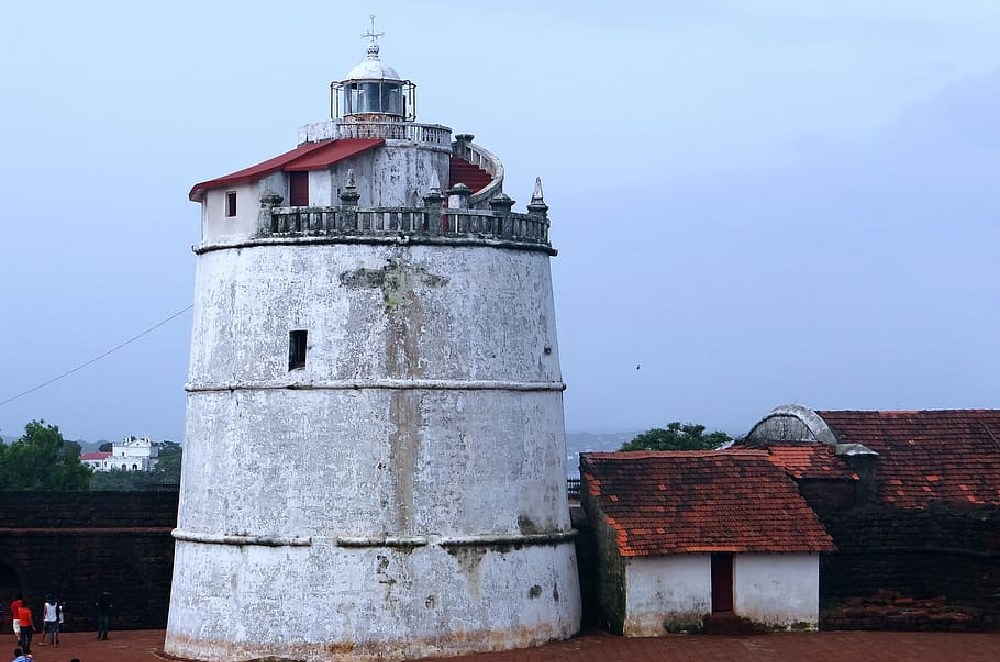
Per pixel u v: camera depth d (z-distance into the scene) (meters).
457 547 43.19
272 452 43.47
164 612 52.84
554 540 45.41
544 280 47.00
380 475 42.97
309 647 42.47
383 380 43.19
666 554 44.97
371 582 42.53
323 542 42.72
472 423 43.91
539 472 45.50
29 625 45.56
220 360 44.97
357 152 46.06
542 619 44.53
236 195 45.62
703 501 46.88
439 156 48.75
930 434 51.53
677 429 83.75
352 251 43.81
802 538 45.81
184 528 45.72
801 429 52.62
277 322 44.06
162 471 126.12
